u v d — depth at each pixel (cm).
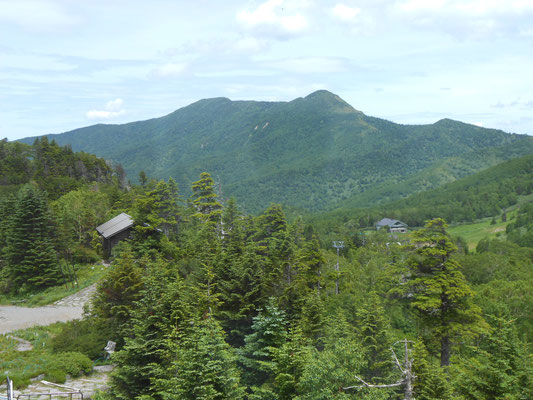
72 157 14012
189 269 3853
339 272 4275
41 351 2994
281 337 2562
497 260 7812
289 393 2156
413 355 2306
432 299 3056
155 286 2589
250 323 3172
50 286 5362
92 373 2780
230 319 3108
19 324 3828
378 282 4756
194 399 1770
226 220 5378
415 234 3378
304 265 3594
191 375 1795
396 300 3959
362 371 2627
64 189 10725
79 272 5684
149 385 2164
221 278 3328
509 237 16450
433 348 3338
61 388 2411
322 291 4084
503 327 2356
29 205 5612
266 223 5253
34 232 5584
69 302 4675
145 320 2394
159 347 2261
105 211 7825
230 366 2012
